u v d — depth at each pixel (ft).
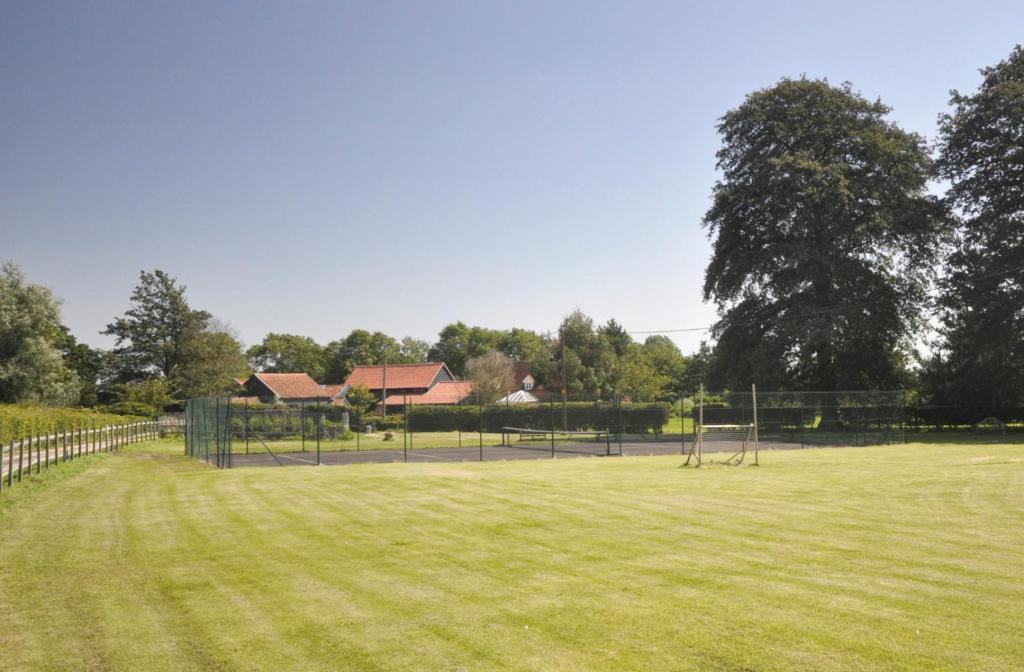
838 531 41.39
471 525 44.21
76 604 28.19
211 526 44.86
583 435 148.56
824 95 156.46
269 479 72.18
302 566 34.01
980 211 153.07
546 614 26.30
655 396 233.35
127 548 38.27
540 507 51.08
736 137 164.66
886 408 129.70
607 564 33.73
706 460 92.84
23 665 22.02
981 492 57.26
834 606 26.89
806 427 133.18
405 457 97.30
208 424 98.84
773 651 22.38
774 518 45.91
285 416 153.99
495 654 22.43
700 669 21.08
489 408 169.89
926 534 40.37
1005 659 21.61
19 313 182.50
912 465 81.97
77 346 252.62
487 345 411.95
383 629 24.90
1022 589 29.04
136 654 22.86
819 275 151.94
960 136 152.46
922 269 160.04
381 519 46.85
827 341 147.64
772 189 154.61
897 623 24.89
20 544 39.27
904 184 153.38
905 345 164.14
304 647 23.30
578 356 235.61
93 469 81.15
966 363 157.07
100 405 210.59
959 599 27.68
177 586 30.71
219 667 21.75
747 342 163.63
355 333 416.67
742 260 157.48
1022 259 141.28
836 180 148.05
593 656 22.15
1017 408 157.17
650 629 24.50
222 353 247.29
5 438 81.20
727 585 29.89
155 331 242.58
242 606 27.76
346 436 154.92
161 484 68.03
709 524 43.86
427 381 276.62
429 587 30.07
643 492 59.00
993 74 152.46
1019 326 143.23
